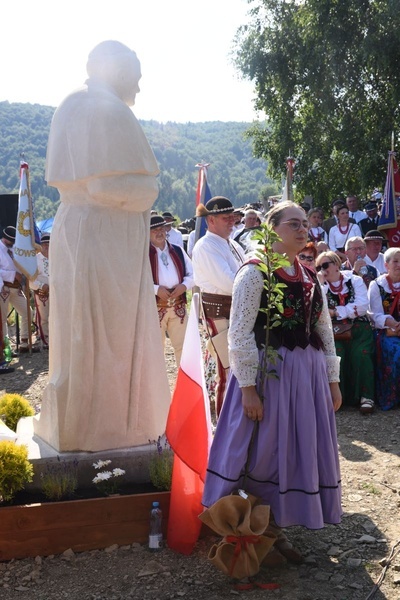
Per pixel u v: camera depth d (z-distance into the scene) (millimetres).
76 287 4219
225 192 146500
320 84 21750
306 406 3693
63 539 3965
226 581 3707
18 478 4008
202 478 3947
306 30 21594
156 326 4516
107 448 4367
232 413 3777
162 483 4215
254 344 3678
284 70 22641
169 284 6988
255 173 160625
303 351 3758
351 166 22719
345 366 7090
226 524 3660
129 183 4203
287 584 3686
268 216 3900
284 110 23078
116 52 4402
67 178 4246
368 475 5203
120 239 4316
